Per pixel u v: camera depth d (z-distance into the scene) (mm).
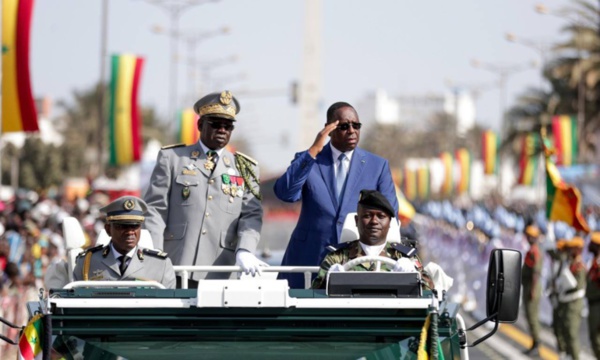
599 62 193250
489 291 21578
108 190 134125
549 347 62750
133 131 104812
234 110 28562
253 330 20422
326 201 28828
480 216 103812
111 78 104062
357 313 20422
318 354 19641
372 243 24672
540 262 60406
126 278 26219
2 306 52125
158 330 20422
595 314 54125
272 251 44188
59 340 20250
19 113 60219
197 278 28172
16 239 60188
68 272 27344
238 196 28516
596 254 54219
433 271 26047
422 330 19656
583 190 147125
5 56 59750
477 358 57375
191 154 28562
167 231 28422
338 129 28797
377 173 29031
